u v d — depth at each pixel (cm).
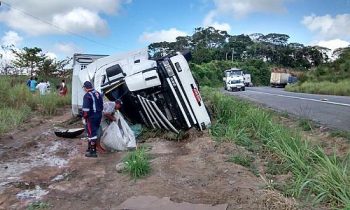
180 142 1000
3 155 892
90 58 1521
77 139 1086
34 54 3700
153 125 1120
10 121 1310
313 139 917
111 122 936
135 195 603
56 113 1722
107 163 818
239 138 898
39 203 585
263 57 13175
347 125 1166
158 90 1059
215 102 1389
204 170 699
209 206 538
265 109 1545
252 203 535
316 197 520
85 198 609
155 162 769
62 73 3772
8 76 2672
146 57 1249
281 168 684
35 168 791
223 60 10738
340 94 3434
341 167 591
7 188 659
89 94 870
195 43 12406
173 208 541
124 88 1105
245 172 674
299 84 5103
